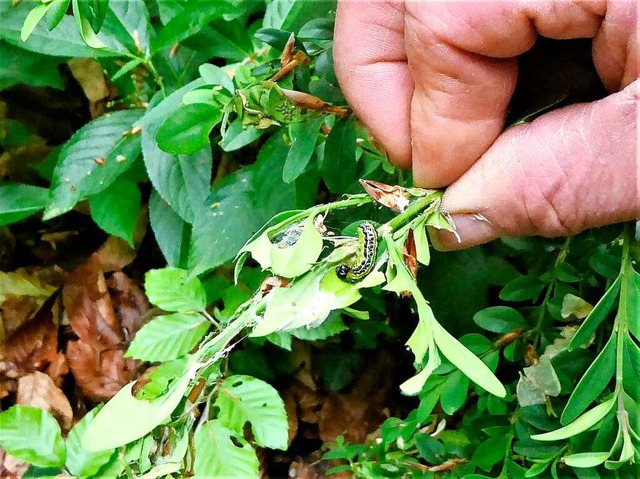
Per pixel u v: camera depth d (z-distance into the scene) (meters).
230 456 0.17
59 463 0.18
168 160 0.20
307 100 0.16
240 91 0.16
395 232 0.14
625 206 0.14
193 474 0.16
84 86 0.28
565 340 0.17
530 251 0.19
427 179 0.15
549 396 0.17
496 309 0.18
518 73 0.16
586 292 0.18
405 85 0.16
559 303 0.18
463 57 0.14
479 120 0.15
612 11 0.13
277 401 0.19
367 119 0.17
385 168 0.19
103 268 0.27
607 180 0.14
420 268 0.21
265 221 0.20
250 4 0.23
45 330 0.26
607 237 0.16
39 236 0.29
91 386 0.25
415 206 0.15
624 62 0.13
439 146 0.15
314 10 0.21
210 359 0.13
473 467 0.17
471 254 0.21
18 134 0.28
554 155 0.14
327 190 0.23
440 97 0.14
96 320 0.26
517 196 0.14
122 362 0.26
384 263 0.14
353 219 0.19
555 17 0.13
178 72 0.23
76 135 0.22
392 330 0.24
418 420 0.17
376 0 0.16
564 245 0.18
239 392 0.19
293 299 0.13
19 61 0.24
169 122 0.17
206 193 0.21
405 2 0.14
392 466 0.19
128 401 0.13
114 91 0.28
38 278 0.27
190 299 0.20
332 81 0.18
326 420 0.26
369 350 0.27
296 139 0.17
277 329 0.13
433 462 0.18
